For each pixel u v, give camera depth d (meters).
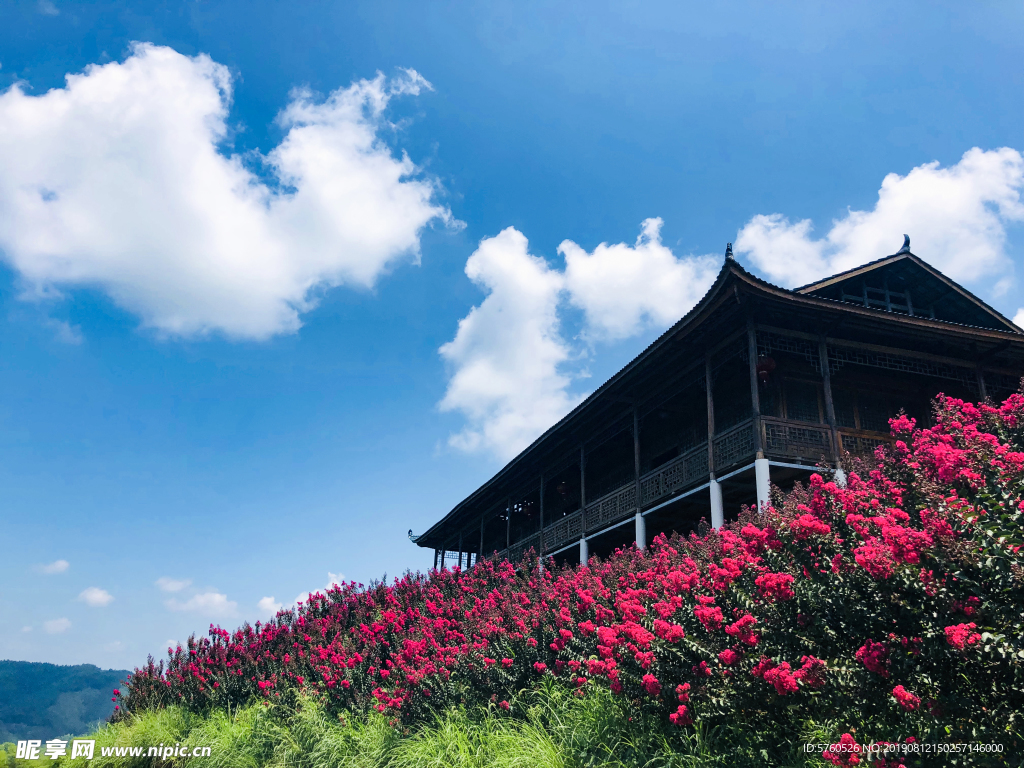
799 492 7.21
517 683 7.70
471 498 29.36
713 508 14.42
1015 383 16.12
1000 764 3.42
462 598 12.48
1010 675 3.64
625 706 5.99
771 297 13.52
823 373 14.35
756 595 5.14
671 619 5.77
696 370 16.47
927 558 3.99
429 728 7.77
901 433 8.02
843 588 4.47
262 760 9.58
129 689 16.06
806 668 4.16
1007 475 4.32
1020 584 3.60
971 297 17.12
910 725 3.87
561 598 8.48
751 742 4.91
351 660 10.27
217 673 13.43
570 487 26.78
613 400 19.06
